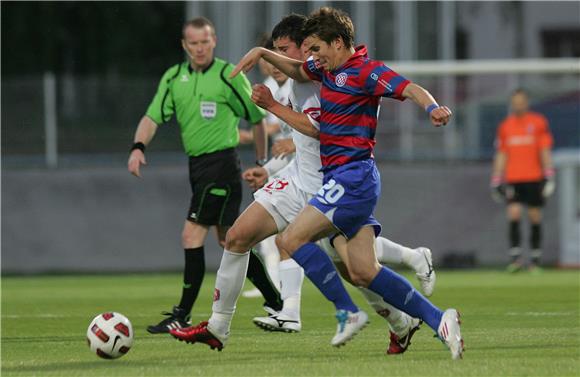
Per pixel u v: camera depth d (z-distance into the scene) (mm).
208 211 31297
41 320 34969
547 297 41688
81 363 22859
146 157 66500
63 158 65625
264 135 32906
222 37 71062
